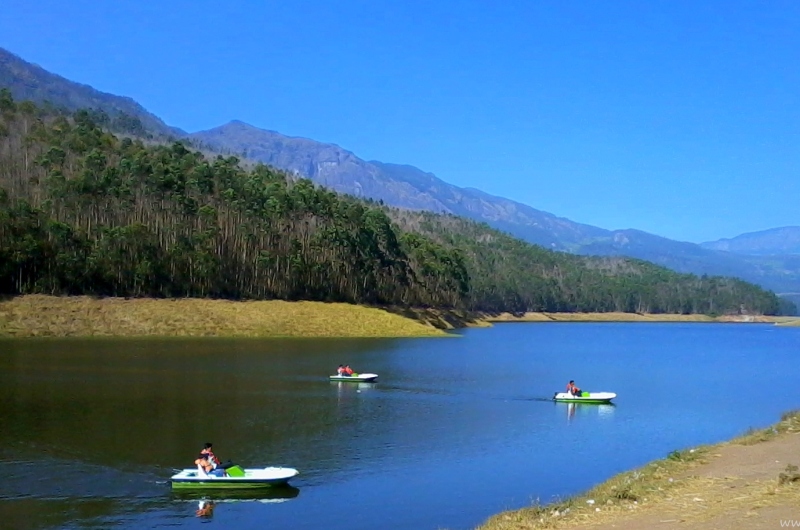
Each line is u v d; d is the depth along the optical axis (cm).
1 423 3956
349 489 2938
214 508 2661
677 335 17612
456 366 7894
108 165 12581
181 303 10881
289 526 2477
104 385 5369
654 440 4047
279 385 5825
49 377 5678
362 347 9688
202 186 12481
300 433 3997
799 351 11862
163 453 3400
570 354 10306
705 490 2248
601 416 4859
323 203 14112
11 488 2836
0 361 6594
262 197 13062
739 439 3384
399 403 5200
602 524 1922
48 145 12950
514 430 4291
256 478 2886
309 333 10981
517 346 11581
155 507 2666
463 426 4375
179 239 11525
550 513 2156
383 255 14700
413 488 2962
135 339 9225
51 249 10206
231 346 8831
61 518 2517
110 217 11375
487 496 2847
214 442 3681
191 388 5400
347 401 5197
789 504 1922
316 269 12925
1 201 10238
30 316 9331
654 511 2020
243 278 12144
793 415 4016
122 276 10675
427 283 16375
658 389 6462
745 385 6850
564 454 3647
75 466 3153
